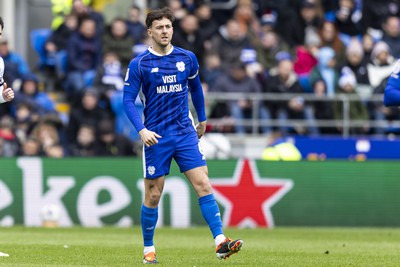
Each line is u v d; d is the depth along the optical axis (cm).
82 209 5525
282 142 6134
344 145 6184
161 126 2875
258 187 5644
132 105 2862
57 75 6744
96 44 6575
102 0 7419
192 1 6950
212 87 6425
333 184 5716
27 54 7562
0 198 5475
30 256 3206
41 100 6319
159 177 2898
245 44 6600
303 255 3406
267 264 2966
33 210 5497
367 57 6656
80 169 5534
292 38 7050
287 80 6362
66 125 6241
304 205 5691
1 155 6000
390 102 3325
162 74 2862
